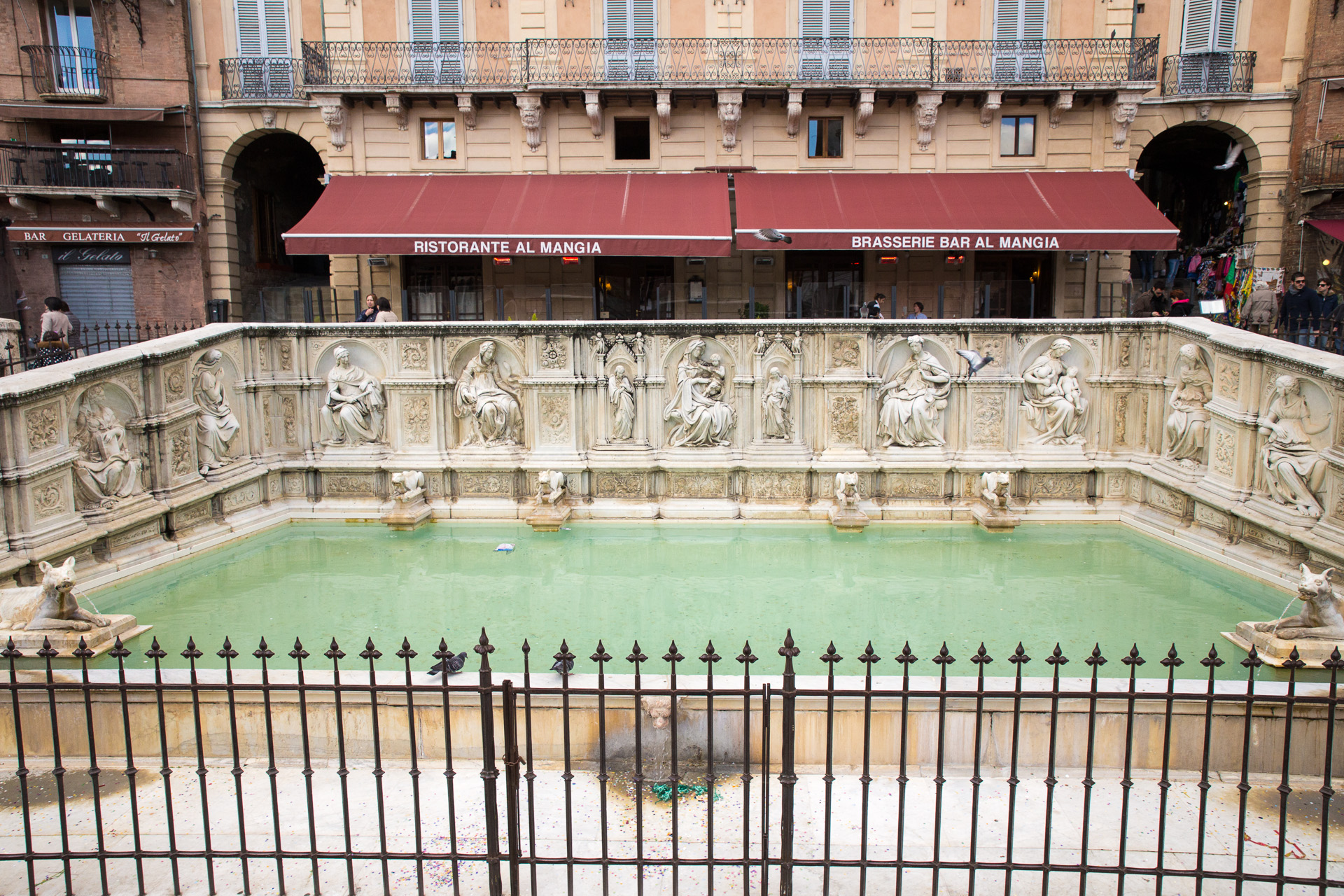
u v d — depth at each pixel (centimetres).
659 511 1186
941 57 2089
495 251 1831
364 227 1869
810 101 2100
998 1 2078
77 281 2319
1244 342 970
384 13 2111
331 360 1223
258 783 533
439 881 437
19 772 399
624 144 2156
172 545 998
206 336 1098
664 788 527
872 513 1179
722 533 1133
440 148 2158
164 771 407
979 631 780
